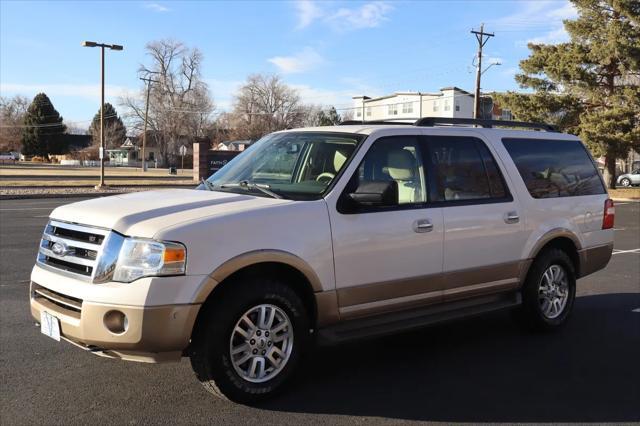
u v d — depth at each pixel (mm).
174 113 93875
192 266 3691
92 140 126688
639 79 34500
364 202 4352
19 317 6246
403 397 4297
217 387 3916
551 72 34031
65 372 4680
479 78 39375
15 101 124125
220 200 4262
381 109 85438
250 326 3998
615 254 11547
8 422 3754
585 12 33906
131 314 3564
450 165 5160
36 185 32750
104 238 3766
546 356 5270
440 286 4934
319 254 4211
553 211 5840
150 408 4008
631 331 6098
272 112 97562
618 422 3945
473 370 4891
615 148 32406
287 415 3945
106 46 32531
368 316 4578
